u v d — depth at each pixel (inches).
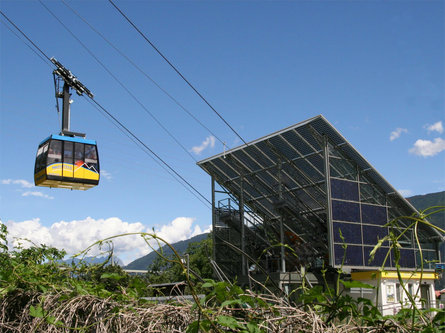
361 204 1146.0
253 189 1336.1
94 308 122.3
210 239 1987.0
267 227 1318.9
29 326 133.3
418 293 98.0
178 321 111.5
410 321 100.8
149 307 118.3
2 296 146.6
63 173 990.4
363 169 1162.6
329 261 1059.3
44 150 1002.7
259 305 105.9
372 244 1135.0
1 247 223.9
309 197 1223.5
